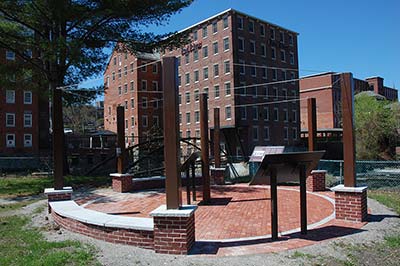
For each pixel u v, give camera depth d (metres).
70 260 5.49
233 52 42.38
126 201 11.74
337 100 59.69
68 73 18.97
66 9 15.59
